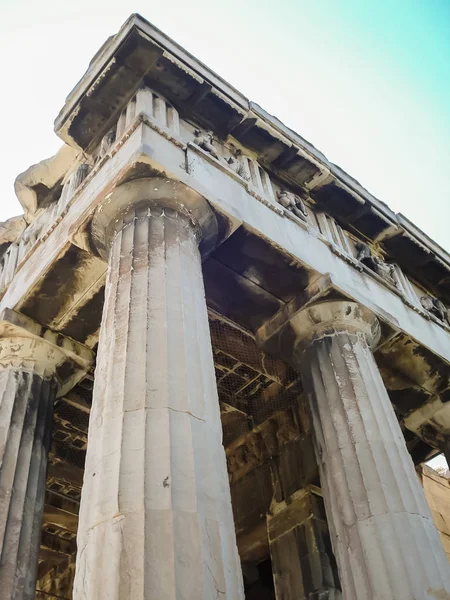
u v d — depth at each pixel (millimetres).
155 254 10375
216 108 14117
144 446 7605
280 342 13781
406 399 15914
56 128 14078
